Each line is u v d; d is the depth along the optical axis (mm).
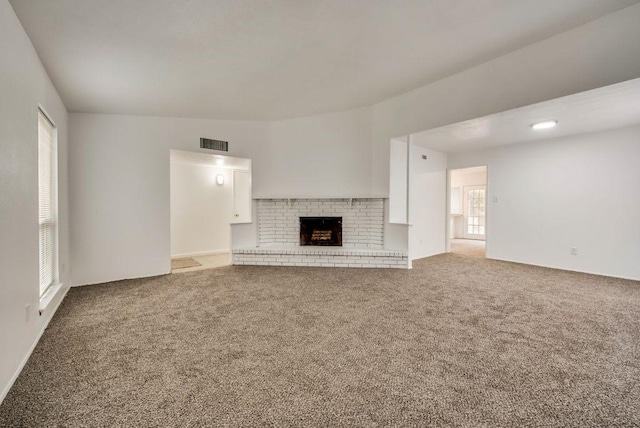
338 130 4969
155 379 1793
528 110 3215
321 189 5066
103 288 3777
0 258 1697
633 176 4094
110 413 1501
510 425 1403
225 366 1933
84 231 4008
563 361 1974
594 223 4465
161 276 4383
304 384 1737
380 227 4914
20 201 2031
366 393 1649
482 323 2596
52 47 2537
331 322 2631
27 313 2102
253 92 3865
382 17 2416
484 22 2539
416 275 4301
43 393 1669
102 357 2055
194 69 3152
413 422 1427
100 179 4129
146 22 2320
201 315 2824
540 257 5055
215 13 2264
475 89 3395
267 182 5277
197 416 1476
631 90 2639
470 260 5543
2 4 1830
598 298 3291
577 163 4617
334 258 4840
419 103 4031
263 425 1414
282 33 2582
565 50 2719
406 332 2422
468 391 1662
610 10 2412
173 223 6074
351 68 3338
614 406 1533
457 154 6285
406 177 4766
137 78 3252
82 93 3475
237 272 4539
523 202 5266
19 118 2059
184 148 4688
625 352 2088
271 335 2381
